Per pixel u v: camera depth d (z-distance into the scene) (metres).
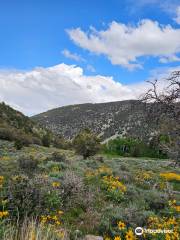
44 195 7.76
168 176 19.50
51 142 68.81
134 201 10.16
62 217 7.46
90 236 6.52
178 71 5.84
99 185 11.46
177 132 5.64
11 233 4.68
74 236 6.27
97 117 190.50
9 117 73.81
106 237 6.64
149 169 25.48
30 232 4.53
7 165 14.86
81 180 10.81
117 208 8.73
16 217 6.16
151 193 11.56
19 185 7.25
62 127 191.50
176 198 12.01
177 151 5.69
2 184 8.29
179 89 5.71
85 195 9.62
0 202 6.54
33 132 75.31
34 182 8.17
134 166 26.52
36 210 6.70
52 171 13.57
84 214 8.03
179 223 8.17
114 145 50.81
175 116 5.63
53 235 4.92
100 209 8.73
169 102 5.70
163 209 10.00
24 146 46.16
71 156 31.61
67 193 9.08
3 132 48.81
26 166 14.04
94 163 21.16
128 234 6.48
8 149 36.41
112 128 154.38
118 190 10.81
